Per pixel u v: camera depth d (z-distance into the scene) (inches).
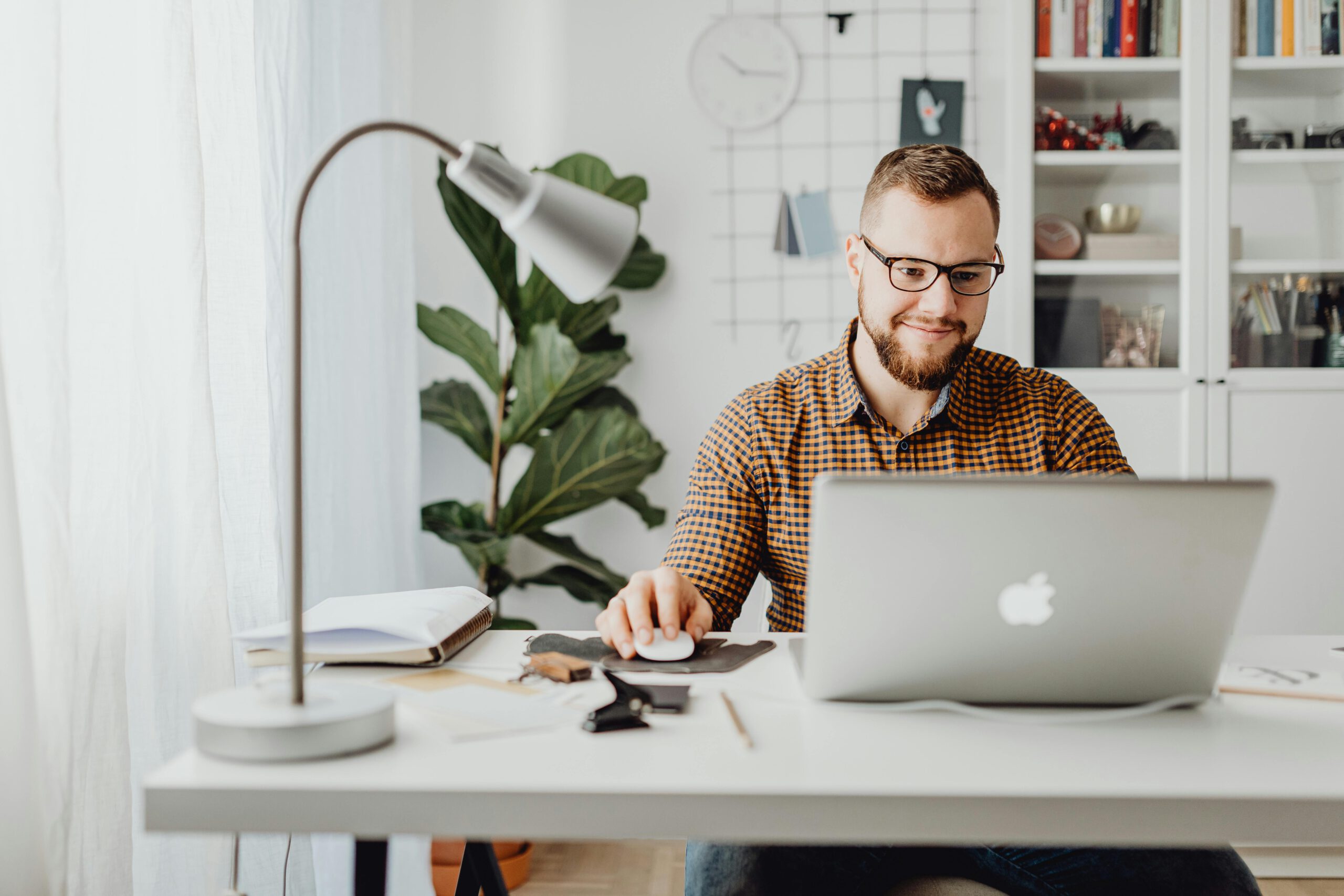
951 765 26.1
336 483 74.0
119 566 45.8
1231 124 90.4
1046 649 29.9
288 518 62.2
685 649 37.7
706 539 53.1
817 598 29.6
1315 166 90.6
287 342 62.8
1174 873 37.5
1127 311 92.0
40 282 40.0
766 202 102.7
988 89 99.1
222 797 24.1
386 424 85.8
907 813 24.1
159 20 49.7
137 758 47.2
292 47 65.4
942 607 29.3
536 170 102.7
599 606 92.5
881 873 38.8
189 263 49.9
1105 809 24.0
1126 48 91.3
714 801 24.1
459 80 102.7
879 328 50.5
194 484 49.8
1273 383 89.7
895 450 53.6
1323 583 89.2
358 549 78.2
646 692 32.4
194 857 49.8
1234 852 39.6
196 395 50.0
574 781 24.5
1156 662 30.1
